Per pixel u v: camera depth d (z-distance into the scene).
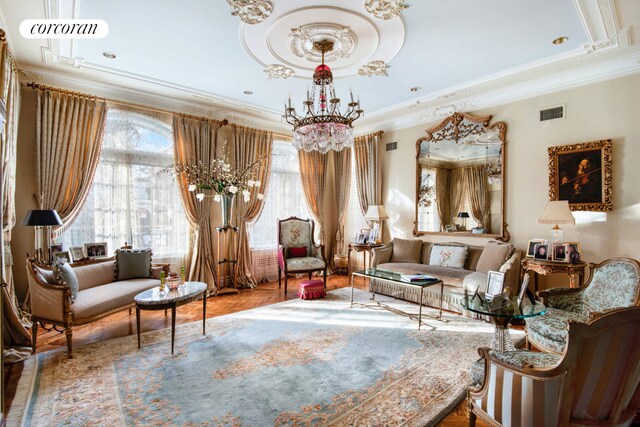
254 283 5.61
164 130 4.80
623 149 3.57
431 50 3.39
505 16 2.79
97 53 3.43
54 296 2.80
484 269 4.18
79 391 2.26
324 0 2.56
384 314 4.00
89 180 4.09
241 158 5.52
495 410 1.56
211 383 2.37
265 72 3.93
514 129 4.42
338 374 2.50
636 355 1.37
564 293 2.88
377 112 5.51
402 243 5.34
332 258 6.90
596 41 3.17
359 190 6.36
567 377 1.34
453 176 5.07
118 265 3.91
